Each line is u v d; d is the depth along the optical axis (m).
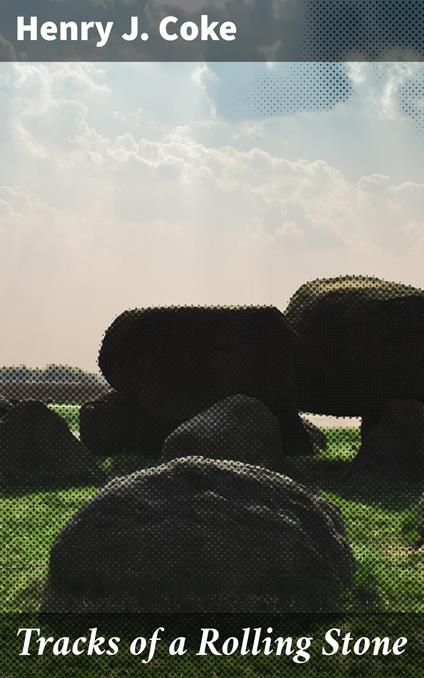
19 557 11.08
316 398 19.55
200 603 8.46
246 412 17.05
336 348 19.14
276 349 19.11
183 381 19.34
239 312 19.17
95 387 26.17
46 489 16.33
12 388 24.94
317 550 8.73
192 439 16.64
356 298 19.17
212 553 8.53
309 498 9.04
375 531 12.62
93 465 17.30
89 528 8.64
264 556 8.57
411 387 18.86
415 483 16.92
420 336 18.78
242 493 8.78
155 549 8.54
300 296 20.12
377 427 17.78
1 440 16.77
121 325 19.92
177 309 19.42
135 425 20.69
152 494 8.73
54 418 17.17
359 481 17.03
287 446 19.95
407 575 9.99
